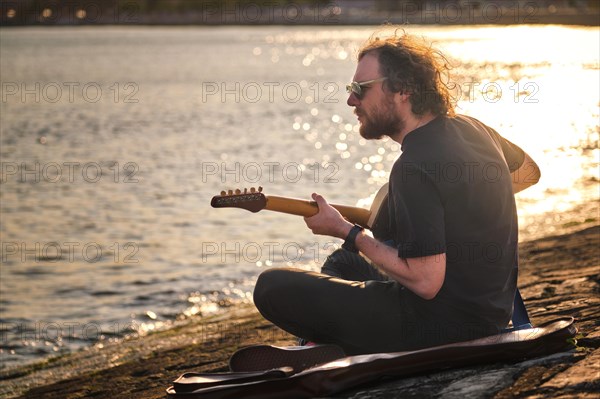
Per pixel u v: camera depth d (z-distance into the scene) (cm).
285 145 4516
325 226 561
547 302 952
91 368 1179
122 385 1050
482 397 504
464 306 557
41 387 1127
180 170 3675
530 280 1161
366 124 566
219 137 4922
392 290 572
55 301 1672
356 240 550
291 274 584
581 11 10088
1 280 1842
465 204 540
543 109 3384
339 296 574
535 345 558
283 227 2306
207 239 2214
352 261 634
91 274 1878
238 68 11731
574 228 1791
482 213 545
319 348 570
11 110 6762
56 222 2548
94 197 2992
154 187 3198
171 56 15300
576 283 1053
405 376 554
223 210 2586
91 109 6856
